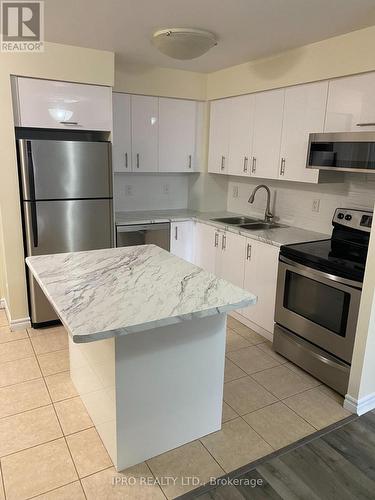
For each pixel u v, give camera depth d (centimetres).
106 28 257
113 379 174
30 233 305
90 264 220
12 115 287
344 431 217
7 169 294
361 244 270
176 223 395
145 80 367
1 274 357
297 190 351
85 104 312
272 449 203
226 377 267
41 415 223
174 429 198
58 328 332
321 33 257
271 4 212
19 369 269
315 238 308
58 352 293
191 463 192
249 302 171
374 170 230
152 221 379
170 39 258
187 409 199
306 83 291
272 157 330
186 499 172
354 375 229
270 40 275
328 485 182
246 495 175
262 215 396
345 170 249
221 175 437
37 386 250
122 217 389
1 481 179
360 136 236
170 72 378
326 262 244
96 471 186
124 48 305
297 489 179
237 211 433
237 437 211
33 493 173
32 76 288
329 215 322
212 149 409
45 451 197
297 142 304
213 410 210
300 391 253
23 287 322
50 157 299
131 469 187
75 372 244
